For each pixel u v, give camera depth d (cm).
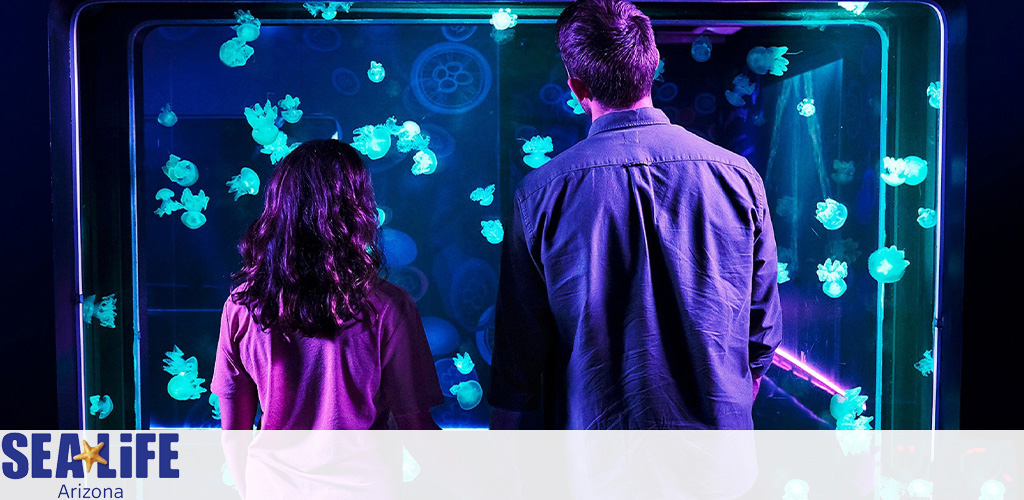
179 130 210
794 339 219
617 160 113
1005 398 192
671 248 112
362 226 123
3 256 184
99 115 196
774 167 213
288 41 211
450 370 227
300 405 120
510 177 219
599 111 120
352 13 197
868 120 208
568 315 115
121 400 202
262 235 121
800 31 208
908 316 205
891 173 199
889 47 200
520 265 118
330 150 123
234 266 216
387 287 126
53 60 184
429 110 216
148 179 210
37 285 185
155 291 217
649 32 117
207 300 217
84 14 191
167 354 216
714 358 112
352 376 121
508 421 124
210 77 209
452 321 225
